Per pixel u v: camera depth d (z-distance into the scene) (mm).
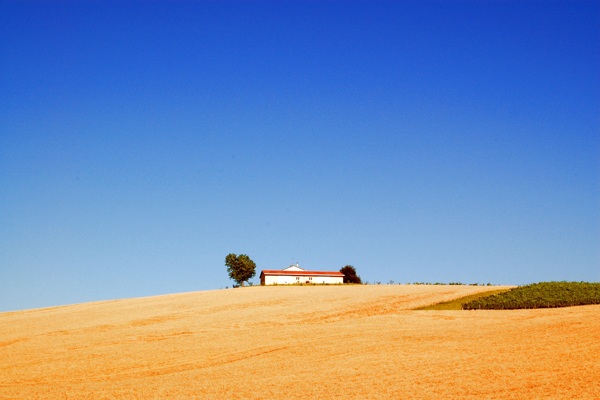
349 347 38531
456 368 31000
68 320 57688
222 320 53844
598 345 34188
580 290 56844
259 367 34250
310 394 27453
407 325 46344
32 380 33406
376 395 26703
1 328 54094
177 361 37094
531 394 25531
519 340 37344
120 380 32688
